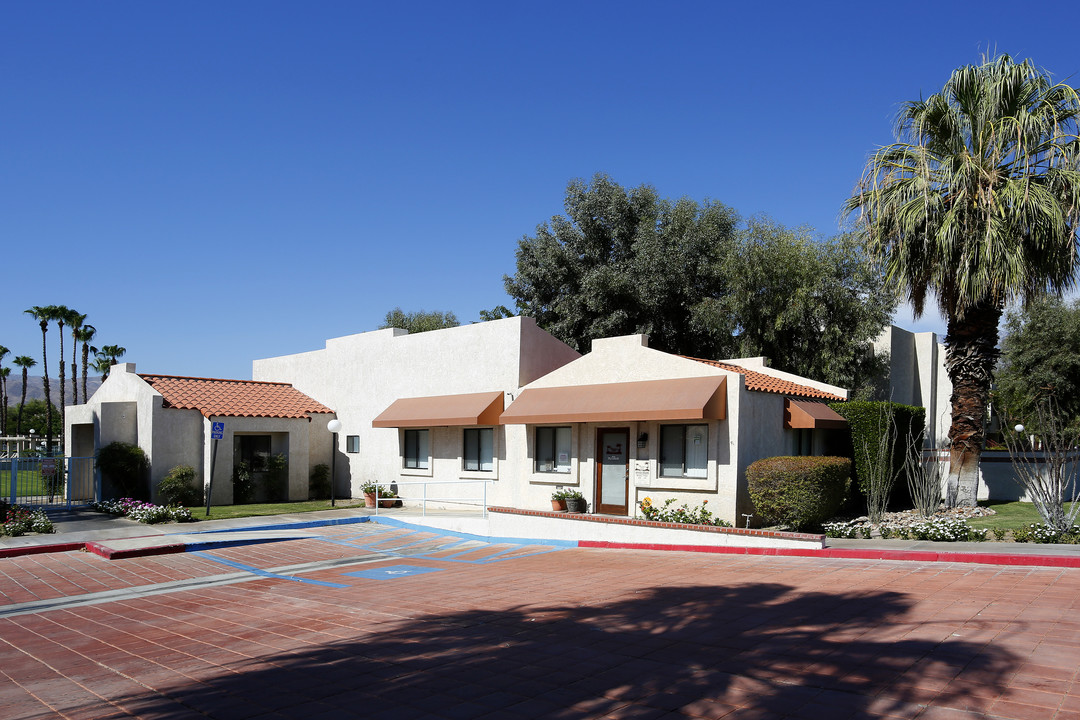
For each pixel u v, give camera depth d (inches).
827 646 277.0
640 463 705.6
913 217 639.8
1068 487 771.4
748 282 1064.8
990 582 376.8
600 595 414.0
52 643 353.4
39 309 2416.3
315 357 1157.7
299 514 879.1
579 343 1381.6
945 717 200.7
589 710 223.1
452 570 544.1
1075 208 596.1
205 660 305.9
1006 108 646.5
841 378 1019.9
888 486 646.5
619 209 1387.8
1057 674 228.5
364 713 228.8
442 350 946.7
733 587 414.3
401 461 990.4
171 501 920.9
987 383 690.2
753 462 641.0
